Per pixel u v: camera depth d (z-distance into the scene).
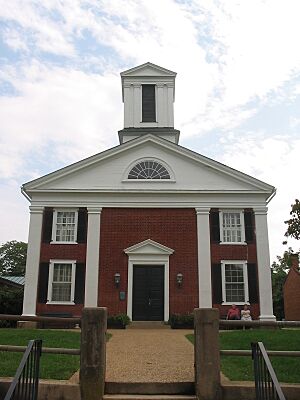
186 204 25.09
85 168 25.59
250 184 25.31
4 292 27.66
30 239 24.44
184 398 7.67
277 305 46.91
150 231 24.73
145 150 26.11
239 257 24.33
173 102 31.58
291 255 37.97
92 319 7.93
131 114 31.14
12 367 8.92
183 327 22.59
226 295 23.88
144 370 9.30
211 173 25.62
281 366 9.30
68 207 25.05
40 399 7.61
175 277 24.06
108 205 25.06
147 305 23.84
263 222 24.86
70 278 24.11
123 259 24.33
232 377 8.45
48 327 22.91
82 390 7.64
